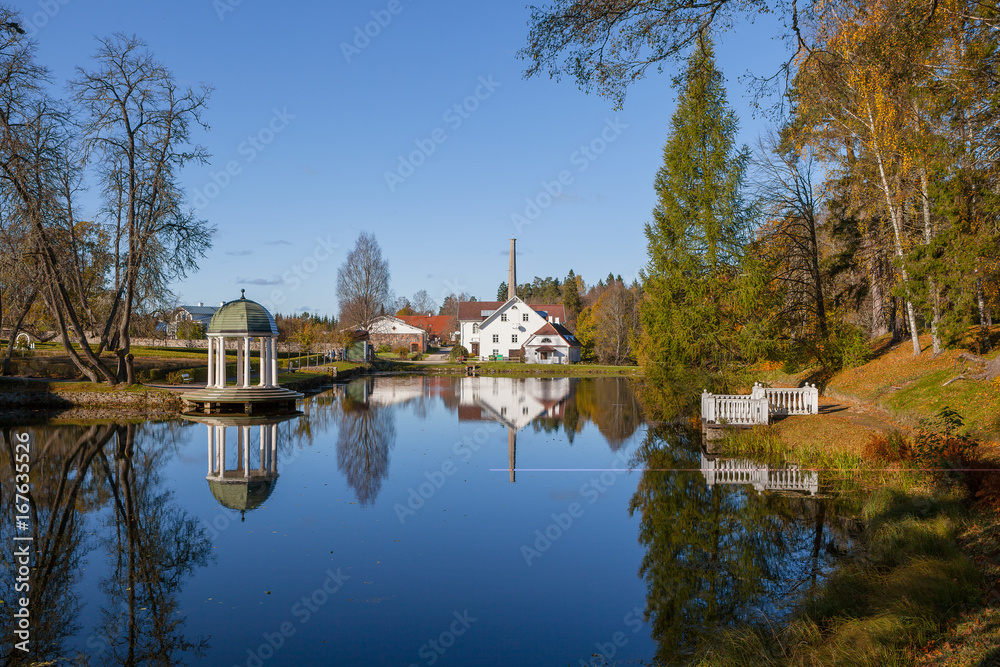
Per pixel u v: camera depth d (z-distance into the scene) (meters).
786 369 28.31
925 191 18.19
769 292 24.78
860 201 22.05
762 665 6.00
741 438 17.67
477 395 37.91
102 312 32.25
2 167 23.25
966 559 7.22
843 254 24.98
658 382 31.16
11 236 24.00
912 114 16.30
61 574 9.32
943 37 11.34
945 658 5.22
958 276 15.29
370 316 71.25
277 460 17.77
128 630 7.54
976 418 13.64
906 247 19.69
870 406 18.86
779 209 24.58
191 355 48.62
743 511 11.88
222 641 7.24
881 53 10.50
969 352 16.62
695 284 25.16
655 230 26.47
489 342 73.19
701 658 6.46
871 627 6.10
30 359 34.91
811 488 13.45
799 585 8.36
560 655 6.81
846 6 11.93
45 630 7.60
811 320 24.92
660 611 7.89
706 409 19.27
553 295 136.75
